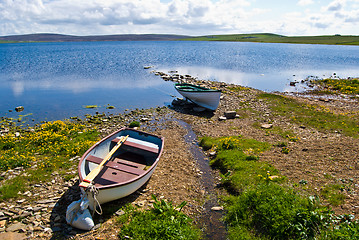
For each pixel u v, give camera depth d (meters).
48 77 45.25
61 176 11.76
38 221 8.60
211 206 9.91
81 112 24.50
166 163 13.59
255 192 9.27
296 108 23.64
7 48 164.75
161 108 25.75
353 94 32.25
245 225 8.38
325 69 61.62
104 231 8.12
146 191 10.73
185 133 18.62
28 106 26.66
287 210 8.01
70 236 7.90
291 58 90.56
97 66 62.66
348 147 13.19
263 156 13.22
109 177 10.41
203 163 13.74
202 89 26.97
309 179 10.54
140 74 49.75
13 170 12.09
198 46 194.38
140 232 7.74
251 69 60.16
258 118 21.14
